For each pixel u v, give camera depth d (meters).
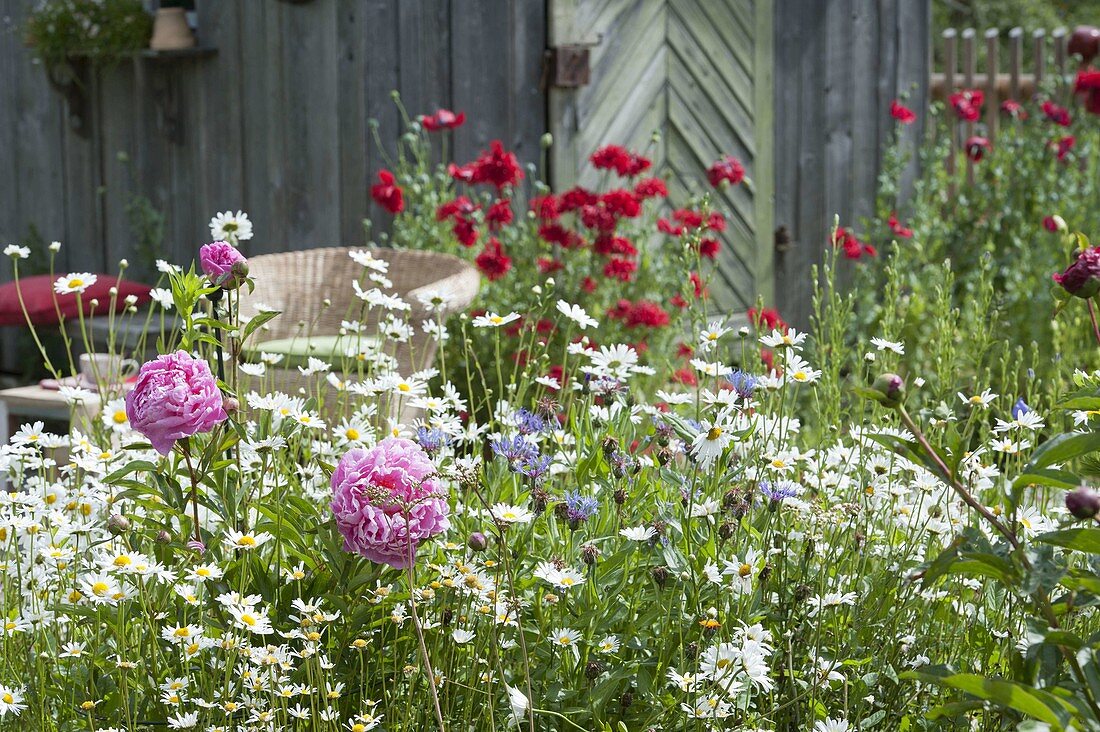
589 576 2.21
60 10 6.69
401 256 5.01
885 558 2.52
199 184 6.77
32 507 2.40
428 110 6.22
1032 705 1.52
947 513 2.44
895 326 3.23
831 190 7.78
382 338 3.06
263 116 6.50
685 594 2.27
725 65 7.04
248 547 2.10
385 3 6.15
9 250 2.79
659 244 6.68
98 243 7.17
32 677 2.23
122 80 6.93
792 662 2.24
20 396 4.58
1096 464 2.02
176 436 2.09
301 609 2.09
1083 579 1.65
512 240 5.75
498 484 2.44
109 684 2.19
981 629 2.40
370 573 2.15
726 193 7.14
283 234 6.52
